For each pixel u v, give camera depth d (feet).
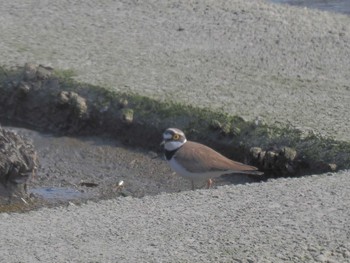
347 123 48.24
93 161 48.06
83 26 62.69
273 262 29.58
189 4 67.77
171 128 44.83
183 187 45.39
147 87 52.29
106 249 30.63
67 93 51.47
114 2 67.56
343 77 56.39
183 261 29.53
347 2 75.87
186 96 51.26
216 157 42.57
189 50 59.36
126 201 36.42
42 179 45.62
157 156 48.55
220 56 58.65
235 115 48.75
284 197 35.88
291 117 48.85
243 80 54.70
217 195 36.60
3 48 57.67
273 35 62.90
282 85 54.24
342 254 30.27
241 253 30.14
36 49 57.98
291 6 70.90
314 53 60.18
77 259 29.78
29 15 64.28
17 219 34.47
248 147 46.80
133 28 62.80
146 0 68.18
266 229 32.22
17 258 29.94
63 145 49.67
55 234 32.30
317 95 52.80
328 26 66.03
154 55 58.18
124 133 50.03
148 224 33.09
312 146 45.68
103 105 50.78
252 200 35.63
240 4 68.90
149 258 29.78
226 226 32.58
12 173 41.60
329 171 44.39
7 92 53.16
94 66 55.42
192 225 32.81
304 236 31.58
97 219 33.99
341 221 32.99
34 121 52.19
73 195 43.73
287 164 45.42
